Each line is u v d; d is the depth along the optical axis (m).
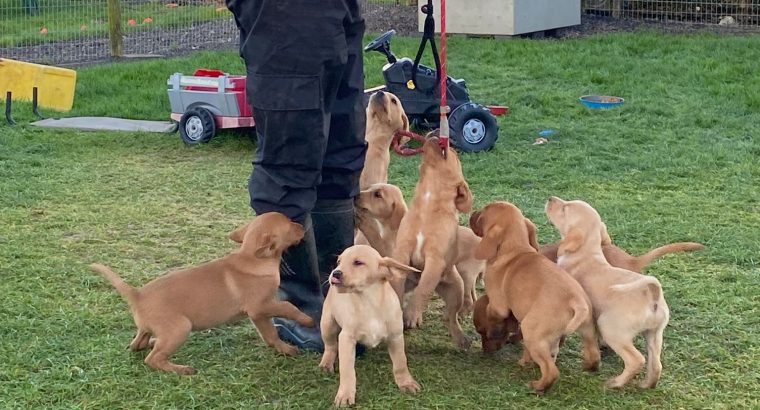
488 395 4.18
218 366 4.34
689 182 6.43
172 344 4.29
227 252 5.38
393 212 4.85
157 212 5.93
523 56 10.21
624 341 4.18
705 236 5.50
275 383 4.25
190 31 12.82
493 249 4.36
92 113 8.44
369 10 13.47
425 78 7.34
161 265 5.22
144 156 7.10
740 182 6.41
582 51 10.48
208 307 4.32
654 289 4.15
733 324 4.65
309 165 4.31
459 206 4.66
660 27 12.59
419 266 4.62
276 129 4.24
